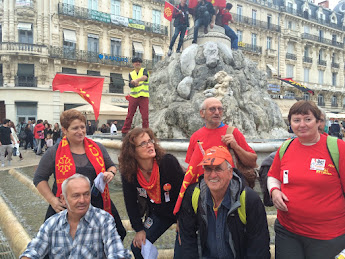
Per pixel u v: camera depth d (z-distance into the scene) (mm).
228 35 8461
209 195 2004
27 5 22703
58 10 23812
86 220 1988
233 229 1901
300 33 38312
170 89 7297
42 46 23000
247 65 8328
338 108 42688
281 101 23453
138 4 28109
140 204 2545
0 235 3451
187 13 7918
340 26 44875
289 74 37812
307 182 1912
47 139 12602
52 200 2223
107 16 26156
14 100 22469
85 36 25500
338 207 1879
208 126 2631
